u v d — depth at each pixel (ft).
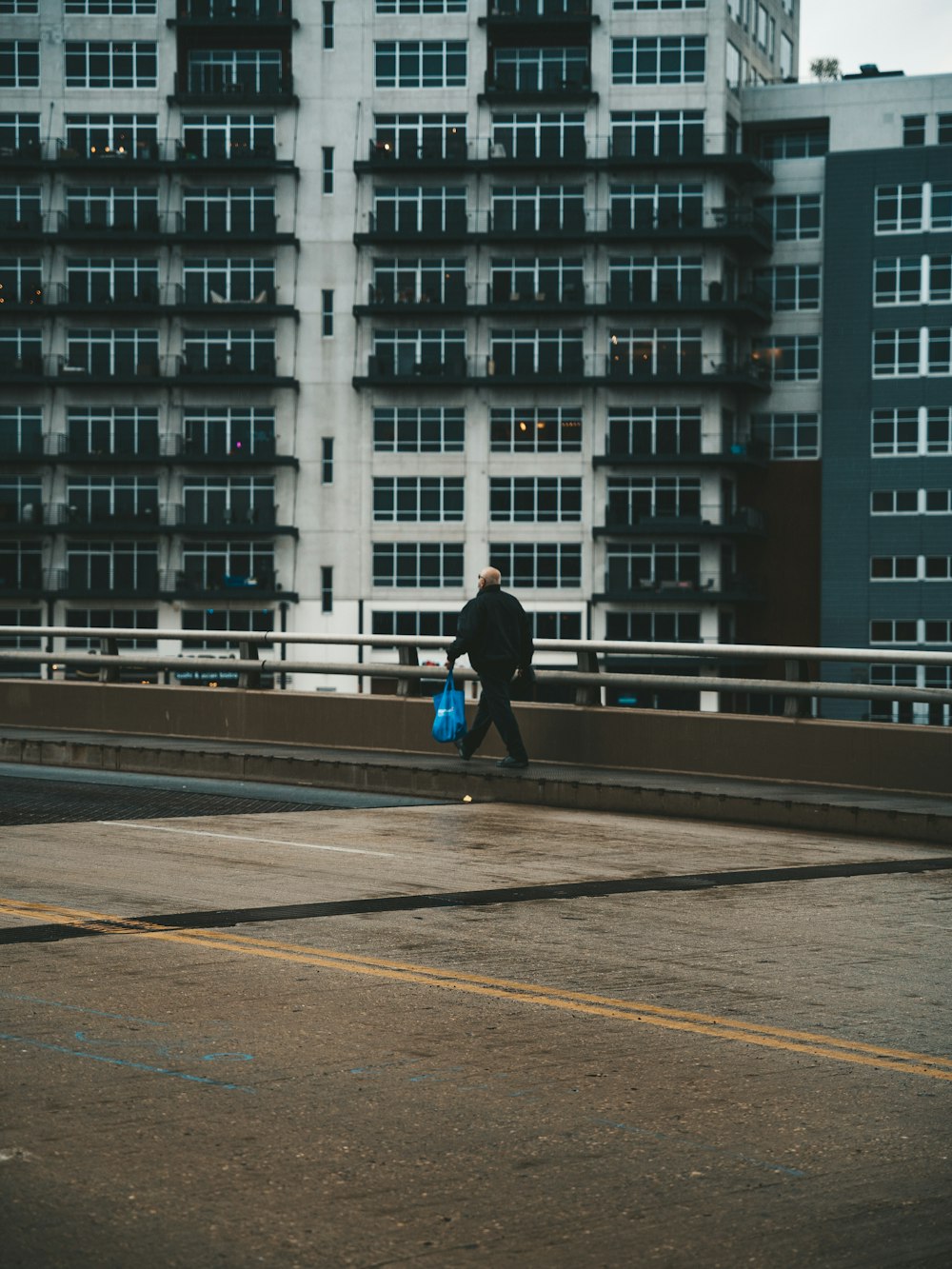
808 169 248.11
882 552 241.76
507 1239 14.97
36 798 48.98
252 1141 17.53
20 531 243.19
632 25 241.55
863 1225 15.53
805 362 248.32
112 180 246.27
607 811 48.65
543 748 55.52
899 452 241.35
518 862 38.17
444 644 58.59
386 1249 14.67
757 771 50.60
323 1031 22.27
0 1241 14.60
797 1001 24.70
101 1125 17.95
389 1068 20.53
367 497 244.01
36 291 246.27
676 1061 21.24
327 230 244.83
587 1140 17.89
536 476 242.58
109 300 245.86
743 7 252.62
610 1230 15.28
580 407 242.17
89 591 243.40
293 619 244.22
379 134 244.42
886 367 242.17
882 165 241.96
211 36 246.47
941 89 244.83
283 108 244.83
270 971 25.90
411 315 243.40
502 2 243.40
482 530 242.78
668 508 240.32
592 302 242.17
